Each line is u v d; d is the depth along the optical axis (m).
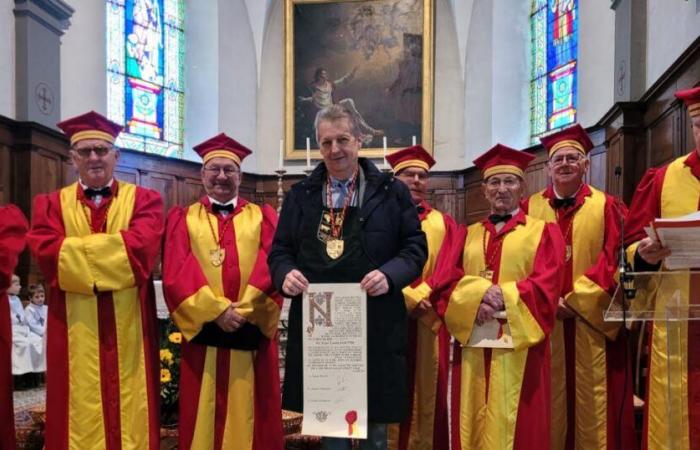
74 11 8.81
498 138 11.35
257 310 3.02
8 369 3.15
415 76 12.12
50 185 8.25
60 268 2.88
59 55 8.61
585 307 3.09
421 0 12.07
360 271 2.45
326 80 12.33
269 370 3.15
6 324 3.15
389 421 2.43
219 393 3.11
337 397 2.39
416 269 2.45
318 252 2.50
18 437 3.92
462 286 2.95
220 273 3.17
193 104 11.88
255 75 12.77
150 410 3.10
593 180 8.54
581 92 9.41
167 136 11.45
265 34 12.80
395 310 2.48
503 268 3.04
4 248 3.09
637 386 4.06
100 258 2.90
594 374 3.19
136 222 3.08
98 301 3.01
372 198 2.52
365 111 12.27
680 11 5.83
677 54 5.90
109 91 10.30
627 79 7.13
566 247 3.29
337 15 12.30
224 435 3.10
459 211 12.09
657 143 6.39
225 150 3.36
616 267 3.08
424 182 4.02
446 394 3.65
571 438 3.26
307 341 2.41
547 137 3.57
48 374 3.01
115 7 10.37
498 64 11.39
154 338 3.20
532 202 3.58
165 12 11.44
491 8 11.47
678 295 2.15
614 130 7.40
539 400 2.88
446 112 12.41
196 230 3.23
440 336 3.61
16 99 7.87
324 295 2.40
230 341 3.02
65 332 3.01
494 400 2.90
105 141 3.12
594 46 8.99
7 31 7.75
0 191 7.57
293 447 3.88
